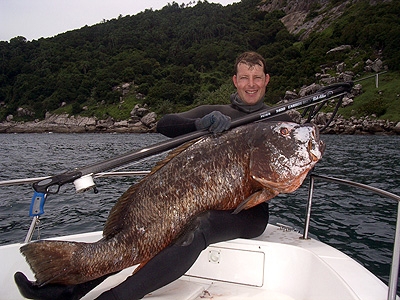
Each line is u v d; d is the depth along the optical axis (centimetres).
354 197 878
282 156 241
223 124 246
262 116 262
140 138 4916
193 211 237
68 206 823
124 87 8575
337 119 4569
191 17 13025
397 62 5353
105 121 7756
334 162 1645
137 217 232
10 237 621
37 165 1850
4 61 10525
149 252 233
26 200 905
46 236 621
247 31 11656
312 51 7238
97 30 13000
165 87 7875
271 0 13275
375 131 4284
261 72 315
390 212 749
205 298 250
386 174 1290
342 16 8625
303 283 251
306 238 287
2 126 8544
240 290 260
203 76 8606
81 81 9100
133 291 210
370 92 4938
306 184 1039
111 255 225
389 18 6969
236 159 244
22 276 217
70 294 222
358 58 6072
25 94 9188
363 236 602
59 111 8569
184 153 244
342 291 216
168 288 260
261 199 244
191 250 225
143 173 329
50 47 11150
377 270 471
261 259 263
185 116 303
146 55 10438
